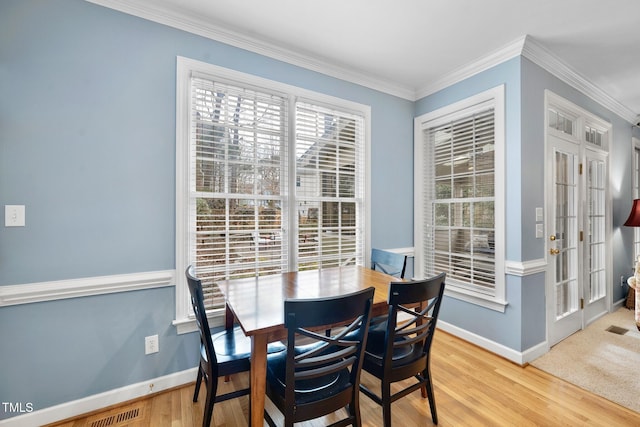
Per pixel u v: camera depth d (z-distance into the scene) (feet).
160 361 6.27
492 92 8.07
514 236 7.57
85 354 5.60
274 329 4.20
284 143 7.91
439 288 5.07
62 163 5.38
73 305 5.50
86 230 5.59
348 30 7.07
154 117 6.21
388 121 9.97
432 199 10.21
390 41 7.52
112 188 5.81
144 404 5.87
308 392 4.18
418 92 10.37
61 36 5.38
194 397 5.92
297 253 8.13
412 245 10.58
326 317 3.92
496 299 7.92
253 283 6.50
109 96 5.78
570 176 9.14
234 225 7.18
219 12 6.41
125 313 5.95
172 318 6.38
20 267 5.08
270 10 6.35
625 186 12.10
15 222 5.04
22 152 5.09
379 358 4.97
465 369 7.20
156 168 6.23
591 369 7.18
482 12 6.39
